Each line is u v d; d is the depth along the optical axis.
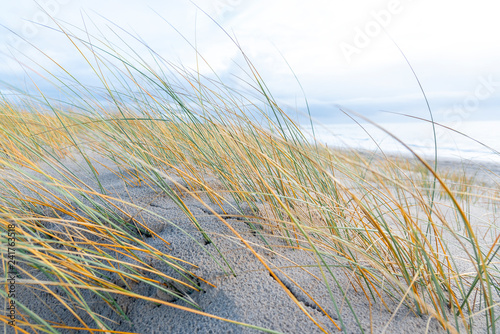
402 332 0.90
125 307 1.11
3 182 1.52
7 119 2.31
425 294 1.08
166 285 1.14
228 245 1.30
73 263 0.97
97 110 2.02
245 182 1.62
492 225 1.55
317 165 1.00
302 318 0.97
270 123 1.55
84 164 2.47
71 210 1.54
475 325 0.96
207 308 1.06
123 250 1.27
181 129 1.86
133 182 1.96
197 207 1.61
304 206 1.57
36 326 0.84
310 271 1.20
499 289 1.07
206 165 1.91
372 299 1.05
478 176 3.69
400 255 1.07
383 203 1.26
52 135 2.49
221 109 1.68
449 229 0.87
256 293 1.08
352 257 1.19
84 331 1.05
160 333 1.00
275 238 1.40
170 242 1.31
